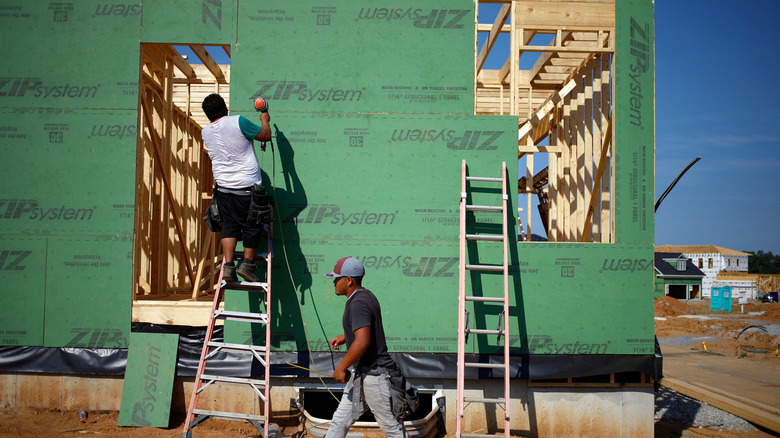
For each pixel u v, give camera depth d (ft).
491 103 29.63
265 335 15.34
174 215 22.11
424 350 15.53
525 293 15.64
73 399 15.52
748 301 135.03
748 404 20.65
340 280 11.40
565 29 16.62
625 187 15.99
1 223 15.53
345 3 16.02
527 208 23.61
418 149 15.88
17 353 15.31
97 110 15.71
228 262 14.05
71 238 15.53
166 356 15.26
